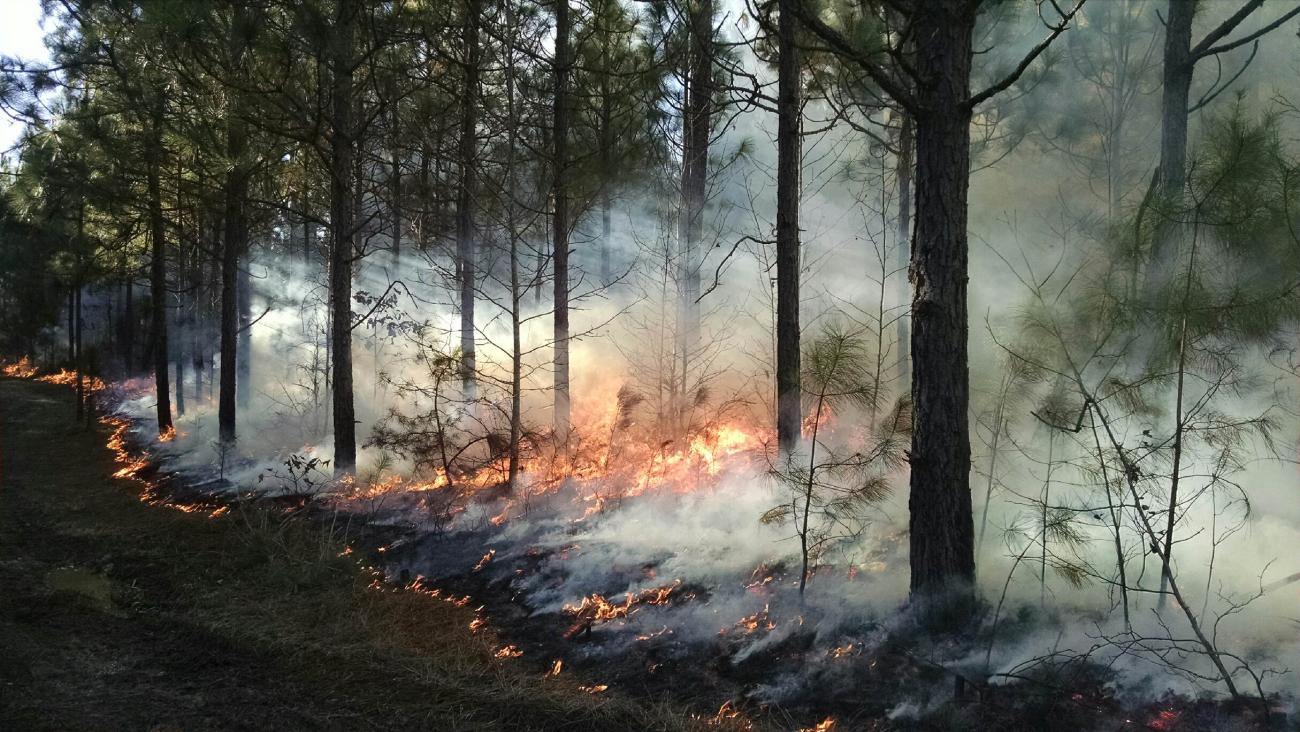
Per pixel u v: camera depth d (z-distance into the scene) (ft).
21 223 56.95
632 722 14.64
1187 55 19.04
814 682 15.31
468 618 20.35
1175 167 19.15
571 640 18.57
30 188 45.34
